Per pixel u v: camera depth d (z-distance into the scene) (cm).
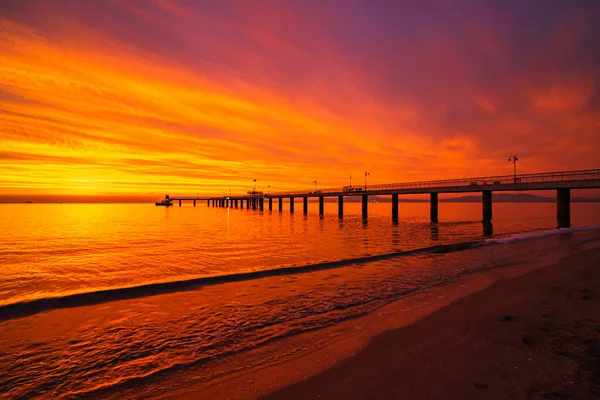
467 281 1041
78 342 625
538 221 4675
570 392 376
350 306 816
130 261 1700
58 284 1220
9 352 584
